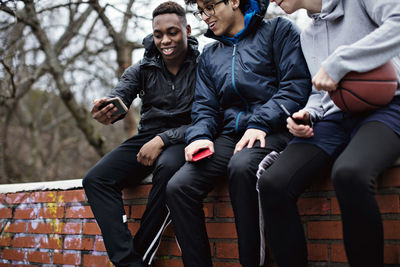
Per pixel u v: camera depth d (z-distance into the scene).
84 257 2.97
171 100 2.70
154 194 2.40
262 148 2.08
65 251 3.09
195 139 2.26
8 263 3.48
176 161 2.40
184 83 2.71
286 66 2.28
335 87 1.75
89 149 16.38
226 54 2.46
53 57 8.45
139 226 2.72
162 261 2.60
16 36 6.80
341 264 1.96
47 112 16.56
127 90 2.73
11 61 6.58
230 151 2.27
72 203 3.09
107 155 2.66
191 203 2.13
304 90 2.23
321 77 1.75
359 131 1.72
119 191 2.64
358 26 1.98
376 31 1.73
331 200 2.01
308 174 1.82
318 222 2.04
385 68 1.74
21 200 3.46
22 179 14.42
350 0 2.00
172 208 2.13
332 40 2.07
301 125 1.85
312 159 1.83
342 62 1.70
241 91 2.34
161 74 2.74
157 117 2.71
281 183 1.76
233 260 2.29
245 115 2.32
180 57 2.73
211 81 2.52
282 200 1.76
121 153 2.66
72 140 15.31
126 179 2.65
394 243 1.83
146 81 2.77
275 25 2.40
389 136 1.66
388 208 1.85
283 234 1.78
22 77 9.80
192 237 2.11
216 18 2.43
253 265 1.95
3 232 3.55
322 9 2.05
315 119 2.01
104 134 13.46
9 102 12.72
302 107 2.22
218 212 2.36
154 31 2.67
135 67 2.80
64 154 16.55
